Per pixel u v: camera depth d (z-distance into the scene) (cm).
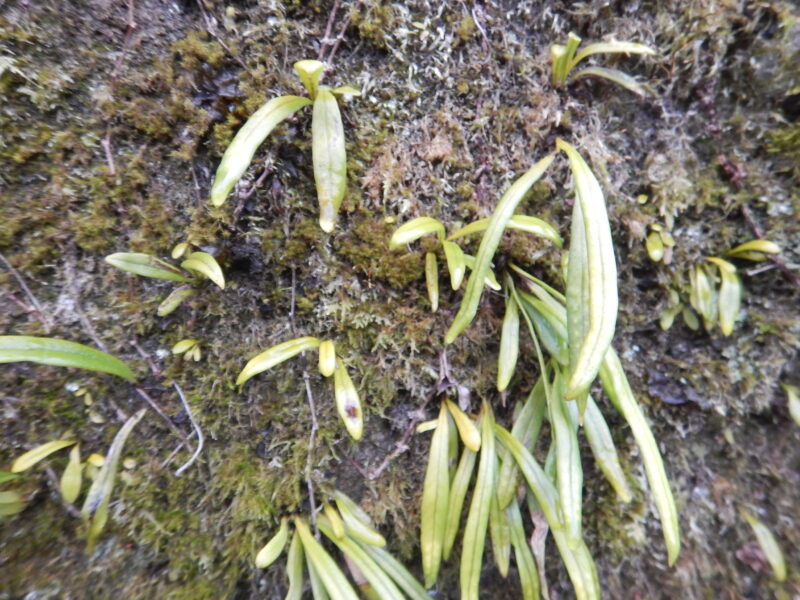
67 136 15
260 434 17
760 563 19
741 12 17
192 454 16
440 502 16
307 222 16
